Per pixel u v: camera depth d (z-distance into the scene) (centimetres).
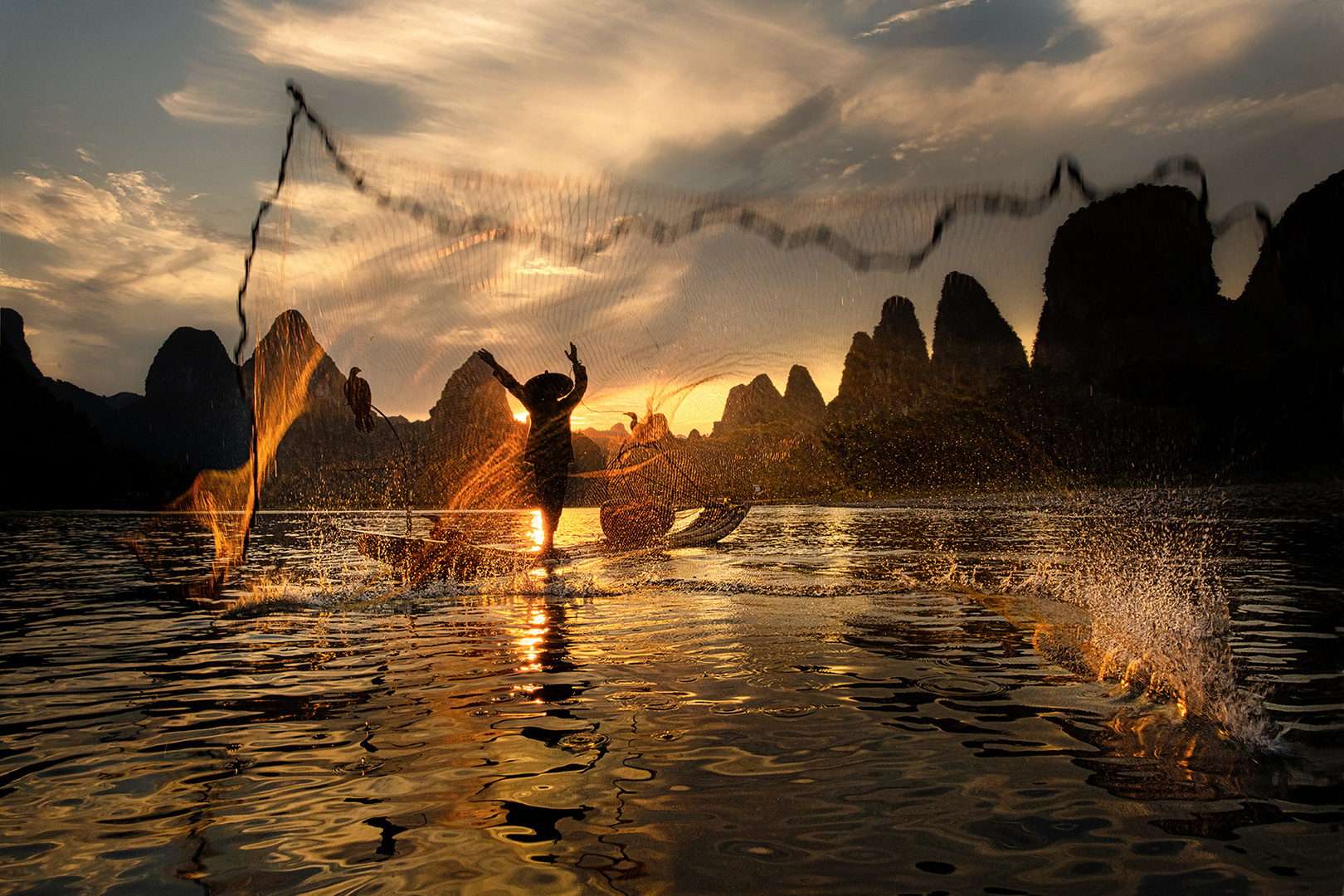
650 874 239
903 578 937
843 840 261
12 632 670
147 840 268
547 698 439
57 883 239
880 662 516
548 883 235
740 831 268
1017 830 266
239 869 246
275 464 942
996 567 1038
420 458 985
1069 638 588
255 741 371
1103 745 350
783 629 635
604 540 1248
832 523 2048
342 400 696
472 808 290
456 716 406
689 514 1324
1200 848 252
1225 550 1255
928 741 358
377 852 256
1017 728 375
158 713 421
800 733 371
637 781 314
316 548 1489
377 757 346
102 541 1988
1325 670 477
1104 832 264
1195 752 339
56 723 403
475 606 784
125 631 671
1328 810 279
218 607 799
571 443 1068
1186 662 502
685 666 510
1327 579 893
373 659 547
